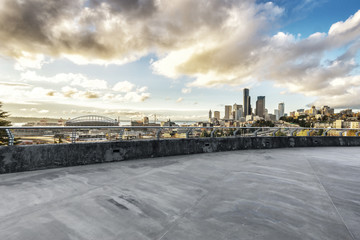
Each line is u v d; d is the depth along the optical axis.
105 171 5.75
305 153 9.69
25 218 2.94
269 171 5.89
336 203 3.59
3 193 3.94
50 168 6.03
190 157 8.12
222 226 2.74
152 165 6.59
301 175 5.50
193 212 3.16
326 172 5.88
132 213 3.11
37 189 4.17
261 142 11.23
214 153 9.25
